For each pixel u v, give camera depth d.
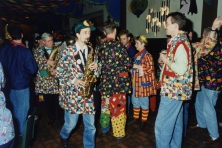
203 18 4.20
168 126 2.40
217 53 2.96
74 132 3.64
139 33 5.70
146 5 5.38
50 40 3.66
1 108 1.56
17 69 3.00
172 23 2.29
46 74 3.63
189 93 2.29
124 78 2.95
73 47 2.53
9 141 1.60
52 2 5.29
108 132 3.64
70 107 2.57
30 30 11.18
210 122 3.13
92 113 2.62
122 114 3.16
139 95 3.42
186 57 2.17
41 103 5.45
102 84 2.99
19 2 5.39
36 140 3.36
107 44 2.92
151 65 3.40
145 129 3.76
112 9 5.28
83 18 8.72
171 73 2.28
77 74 2.53
